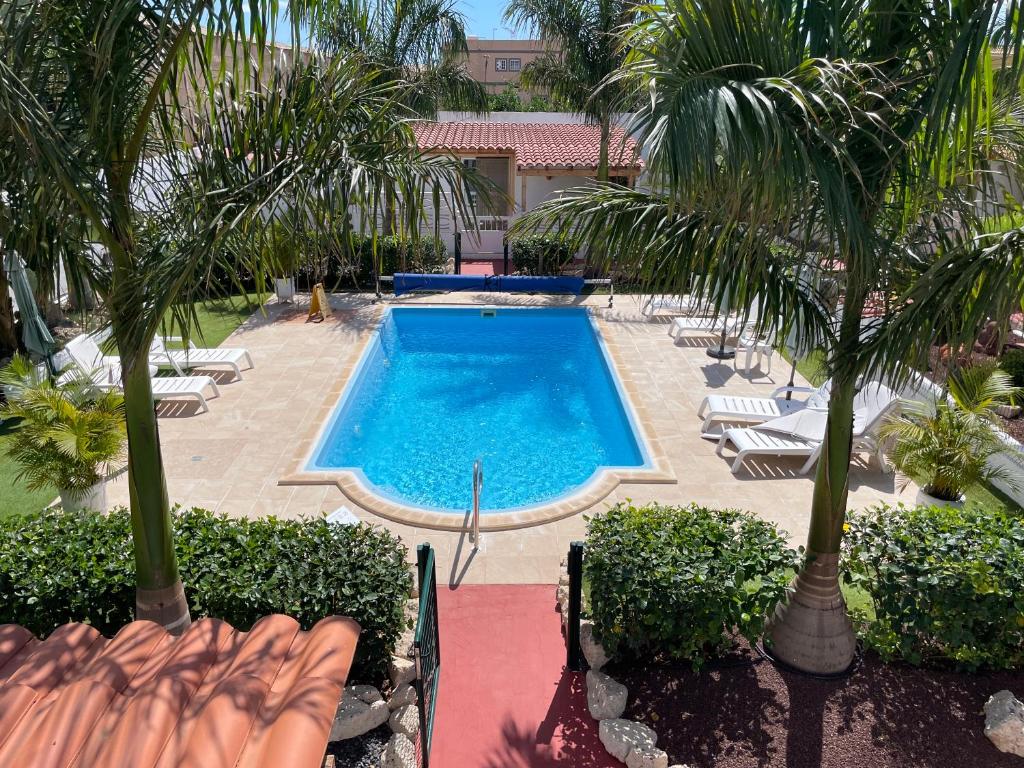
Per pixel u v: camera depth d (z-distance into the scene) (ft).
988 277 12.10
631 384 38.91
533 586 21.26
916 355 13.52
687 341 46.57
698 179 10.34
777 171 10.83
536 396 41.60
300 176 13.29
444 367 46.65
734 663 17.54
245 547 17.46
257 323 50.06
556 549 23.34
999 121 14.52
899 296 13.82
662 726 15.75
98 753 9.32
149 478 14.47
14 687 10.46
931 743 15.42
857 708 16.29
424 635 14.46
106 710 10.21
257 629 12.34
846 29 12.81
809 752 15.16
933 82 12.48
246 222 12.80
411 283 59.77
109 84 12.34
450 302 57.16
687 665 17.48
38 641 12.24
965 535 18.19
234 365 38.50
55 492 26.81
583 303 57.36
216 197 13.55
